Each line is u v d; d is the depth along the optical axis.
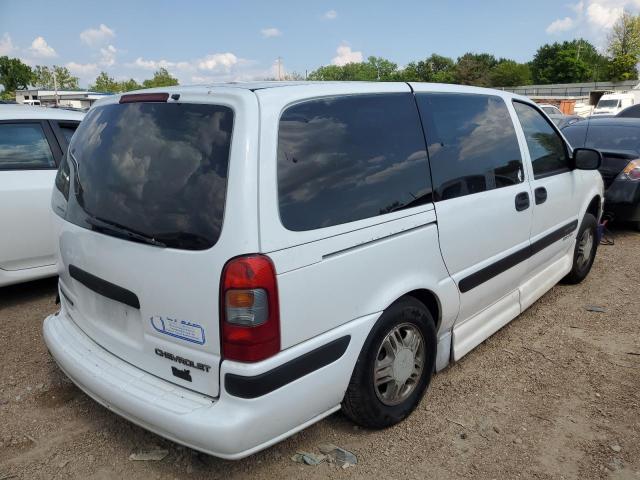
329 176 2.48
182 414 2.24
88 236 2.66
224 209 2.18
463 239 3.22
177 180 2.34
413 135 2.98
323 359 2.46
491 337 4.16
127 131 2.63
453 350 3.39
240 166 2.18
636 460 2.76
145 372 2.54
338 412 3.14
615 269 5.81
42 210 4.76
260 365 2.21
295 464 2.71
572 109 42.44
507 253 3.71
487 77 75.38
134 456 2.77
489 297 3.63
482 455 2.80
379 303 2.68
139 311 2.48
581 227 4.95
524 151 3.94
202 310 2.23
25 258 4.75
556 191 4.30
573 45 92.94
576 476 2.65
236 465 2.70
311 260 2.34
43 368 3.68
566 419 3.11
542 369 3.66
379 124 2.80
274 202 2.23
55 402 3.26
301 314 2.33
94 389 2.57
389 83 2.98
